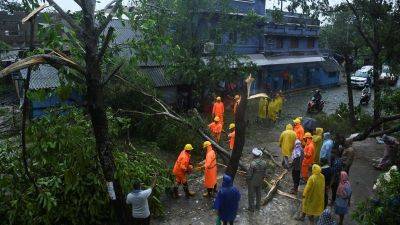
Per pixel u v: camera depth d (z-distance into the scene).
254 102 21.39
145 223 7.65
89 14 5.59
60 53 5.81
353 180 11.60
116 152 8.98
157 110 13.40
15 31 20.80
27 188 7.84
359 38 19.30
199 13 18.55
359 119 18.31
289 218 9.08
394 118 12.81
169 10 17.50
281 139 12.19
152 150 13.41
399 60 16.91
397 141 12.70
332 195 9.69
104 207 8.24
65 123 7.48
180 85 19.94
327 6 17.91
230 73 18.69
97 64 5.71
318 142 11.52
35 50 6.26
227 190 7.75
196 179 11.41
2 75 4.99
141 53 7.49
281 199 10.07
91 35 5.62
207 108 20.14
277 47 28.55
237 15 20.11
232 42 20.05
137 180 8.13
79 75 6.56
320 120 17.02
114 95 13.73
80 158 7.59
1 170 7.72
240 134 9.66
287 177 11.61
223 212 7.89
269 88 27.67
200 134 12.55
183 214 9.23
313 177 8.30
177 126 13.66
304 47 31.64
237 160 9.91
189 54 18.27
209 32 18.88
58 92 5.82
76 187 7.80
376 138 16.20
